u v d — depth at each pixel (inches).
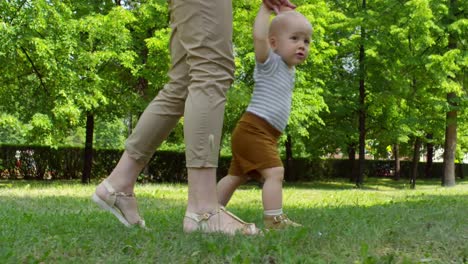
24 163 763.4
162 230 115.6
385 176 1197.7
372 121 803.4
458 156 1101.7
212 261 85.0
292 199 332.8
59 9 515.8
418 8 606.2
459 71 661.9
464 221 139.4
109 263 82.6
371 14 672.4
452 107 655.1
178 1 113.0
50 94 536.7
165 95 120.3
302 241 99.5
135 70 579.8
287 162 882.1
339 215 159.5
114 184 122.0
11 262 81.5
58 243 97.5
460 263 88.0
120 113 655.1
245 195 354.0
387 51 668.7
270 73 125.0
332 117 792.9
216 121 112.1
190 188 114.5
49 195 306.7
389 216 151.6
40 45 478.6
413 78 678.5
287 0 129.9
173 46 119.3
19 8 476.7
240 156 126.6
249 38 578.2
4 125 511.5
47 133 550.6
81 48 529.3
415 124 694.5
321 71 695.7
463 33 647.8
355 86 745.6
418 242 103.7
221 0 111.3
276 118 124.0
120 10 548.7
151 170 783.7
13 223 132.2
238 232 108.8
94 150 789.9
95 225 125.9
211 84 111.3
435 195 379.2
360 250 92.6
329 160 1005.8
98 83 547.8
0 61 505.7
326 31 701.3
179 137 719.7
